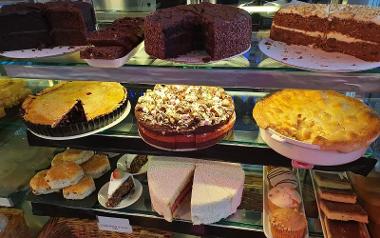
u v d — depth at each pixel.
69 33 1.37
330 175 1.65
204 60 1.18
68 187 1.77
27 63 1.26
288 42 1.31
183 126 1.38
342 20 1.16
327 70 1.08
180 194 1.65
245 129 1.53
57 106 1.60
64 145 1.55
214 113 1.44
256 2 1.57
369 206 1.53
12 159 1.98
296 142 1.23
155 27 1.17
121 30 1.28
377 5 1.45
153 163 1.72
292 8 1.28
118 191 1.71
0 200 1.79
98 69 1.22
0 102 1.86
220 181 1.60
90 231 1.93
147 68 1.17
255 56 1.22
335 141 1.19
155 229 1.80
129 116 1.65
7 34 1.33
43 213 1.79
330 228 1.51
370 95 1.53
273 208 1.60
